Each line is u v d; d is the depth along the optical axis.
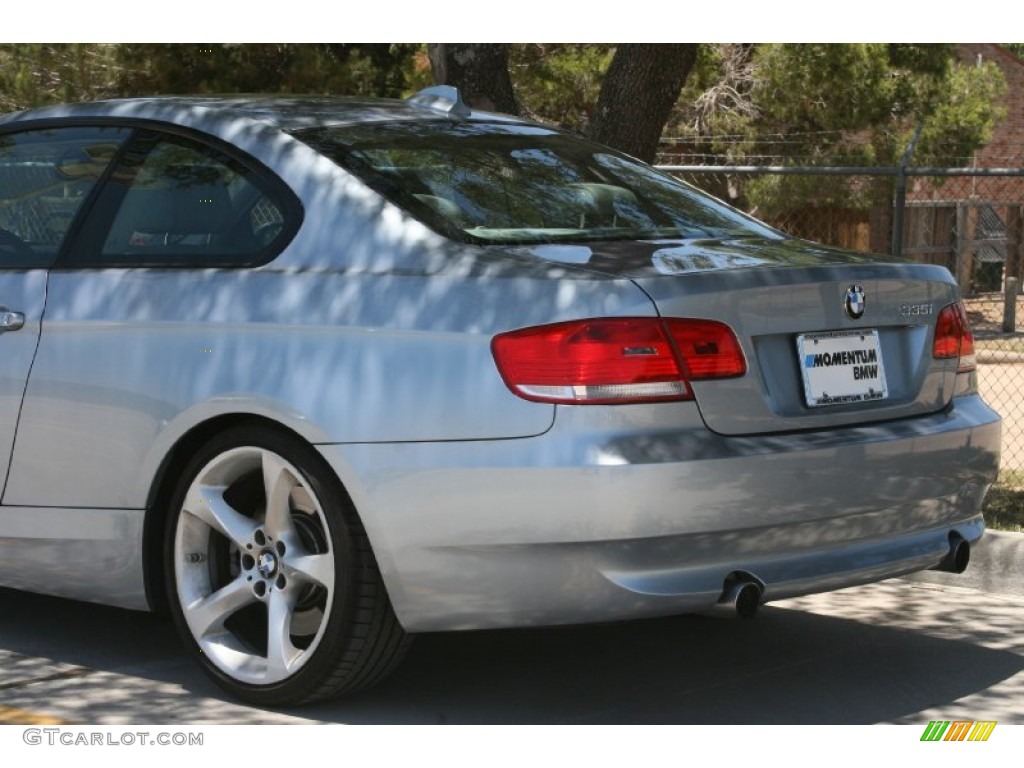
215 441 4.95
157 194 5.34
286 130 5.23
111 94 17.67
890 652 5.79
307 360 4.73
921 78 25.33
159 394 5.02
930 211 28.47
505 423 4.43
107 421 5.17
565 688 5.30
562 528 4.37
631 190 5.61
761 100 24.75
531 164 5.50
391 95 17.91
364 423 4.59
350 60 17.62
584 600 4.42
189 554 5.10
